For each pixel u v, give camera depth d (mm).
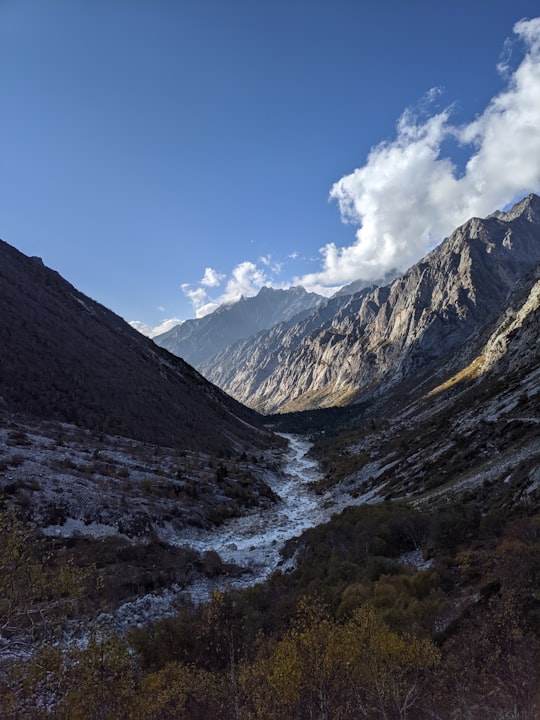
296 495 73562
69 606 14141
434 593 18734
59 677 11141
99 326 121000
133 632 17953
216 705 12594
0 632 11977
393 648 11867
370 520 34750
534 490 28922
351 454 113625
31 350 78938
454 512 28719
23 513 33000
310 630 12609
